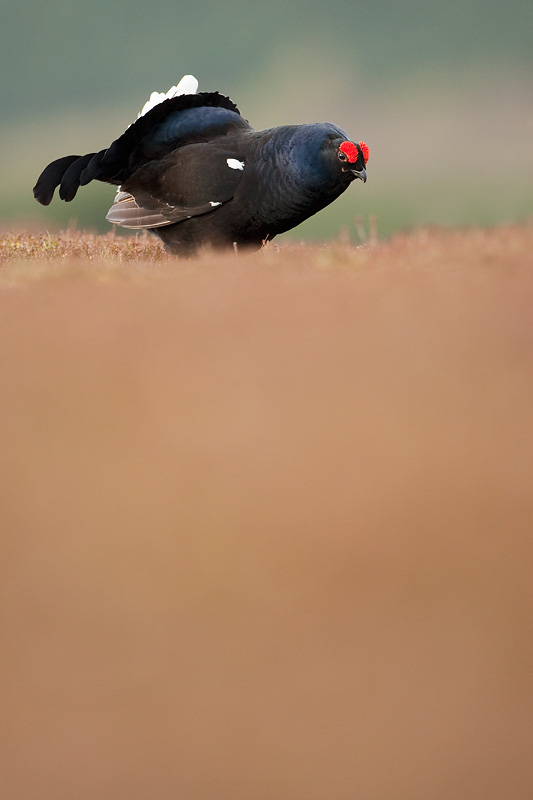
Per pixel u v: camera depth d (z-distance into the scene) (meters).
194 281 22.69
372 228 29.27
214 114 29.58
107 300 20.88
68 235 34.12
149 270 24.98
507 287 19.56
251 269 24.11
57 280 24.39
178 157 28.95
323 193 28.56
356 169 28.05
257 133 29.23
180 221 29.19
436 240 27.67
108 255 30.34
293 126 28.70
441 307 18.45
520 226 29.45
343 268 24.52
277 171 28.28
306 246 30.33
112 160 30.12
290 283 21.94
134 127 29.67
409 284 20.98
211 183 28.44
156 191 29.17
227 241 29.66
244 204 28.77
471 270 22.17
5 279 25.00
